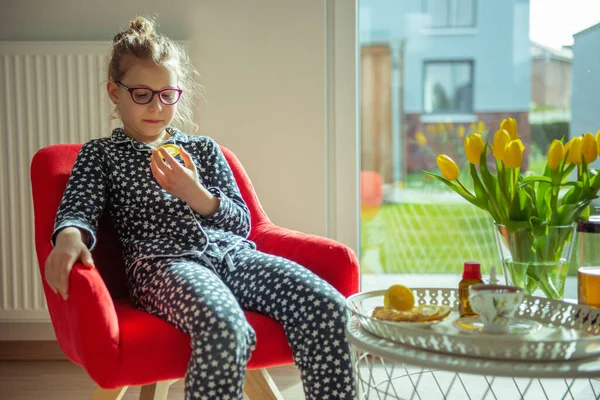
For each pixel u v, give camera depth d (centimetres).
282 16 252
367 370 240
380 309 137
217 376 136
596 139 156
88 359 137
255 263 163
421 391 220
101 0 253
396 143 272
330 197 263
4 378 239
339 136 261
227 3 252
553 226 150
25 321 255
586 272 146
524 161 270
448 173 157
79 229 152
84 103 247
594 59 264
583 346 112
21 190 249
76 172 167
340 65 259
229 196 180
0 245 250
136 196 171
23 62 246
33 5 254
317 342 148
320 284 154
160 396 168
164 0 253
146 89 174
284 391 224
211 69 254
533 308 143
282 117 254
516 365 110
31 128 248
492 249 271
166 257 163
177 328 144
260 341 148
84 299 136
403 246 275
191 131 249
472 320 135
